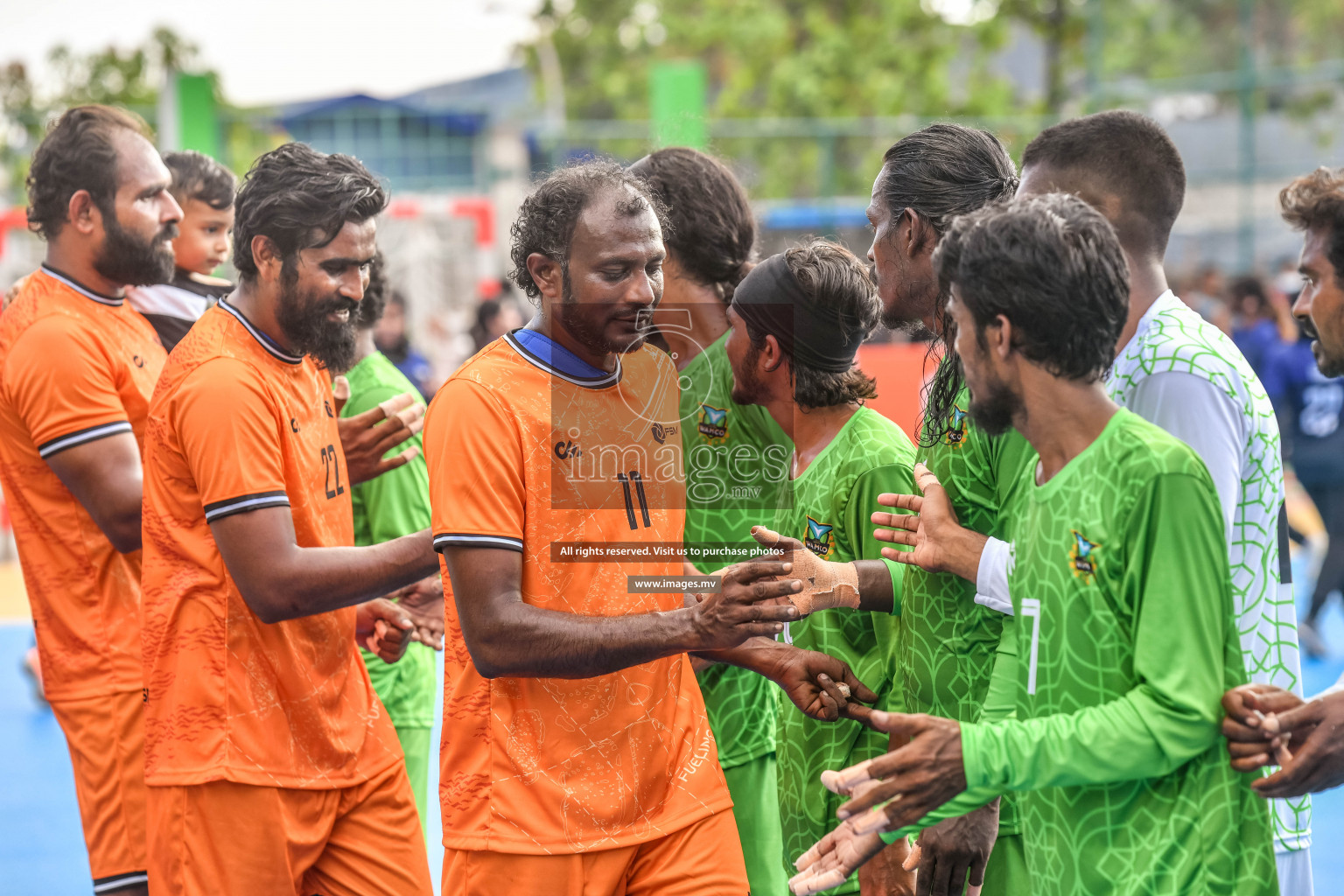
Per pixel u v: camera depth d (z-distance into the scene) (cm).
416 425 277
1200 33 1661
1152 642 176
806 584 243
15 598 964
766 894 272
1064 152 232
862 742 262
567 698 215
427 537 248
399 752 273
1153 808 183
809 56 1862
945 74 1894
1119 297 185
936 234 241
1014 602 201
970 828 231
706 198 286
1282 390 702
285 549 238
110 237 296
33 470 295
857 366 271
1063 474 190
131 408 304
